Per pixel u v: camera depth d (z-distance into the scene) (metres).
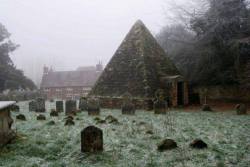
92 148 7.26
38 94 37.69
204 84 24.67
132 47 21.30
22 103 27.00
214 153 6.98
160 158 6.71
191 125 11.70
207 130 10.48
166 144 7.53
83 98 18.70
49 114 16.50
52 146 7.81
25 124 12.09
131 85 19.31
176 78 19.66
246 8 22.52
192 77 24.89
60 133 9.80
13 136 8.70
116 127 11.05
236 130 10.43
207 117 14.38
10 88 39.16
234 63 22.17
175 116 14.77
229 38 21.78
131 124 11.85
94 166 6.26
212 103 22.17
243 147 7.61
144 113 16.11
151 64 20.36
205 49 22.94
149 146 7.89
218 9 22.23
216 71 23.52
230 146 7.73
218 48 22.56
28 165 6.25
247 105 20.67
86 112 17.41
